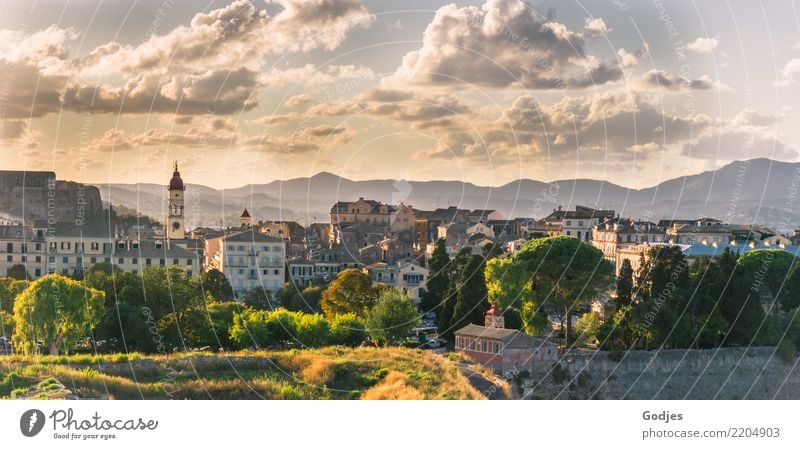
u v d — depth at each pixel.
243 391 85.75
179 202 153.50
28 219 146.38
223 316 117.88
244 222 159.38
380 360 99.25
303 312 145.12
